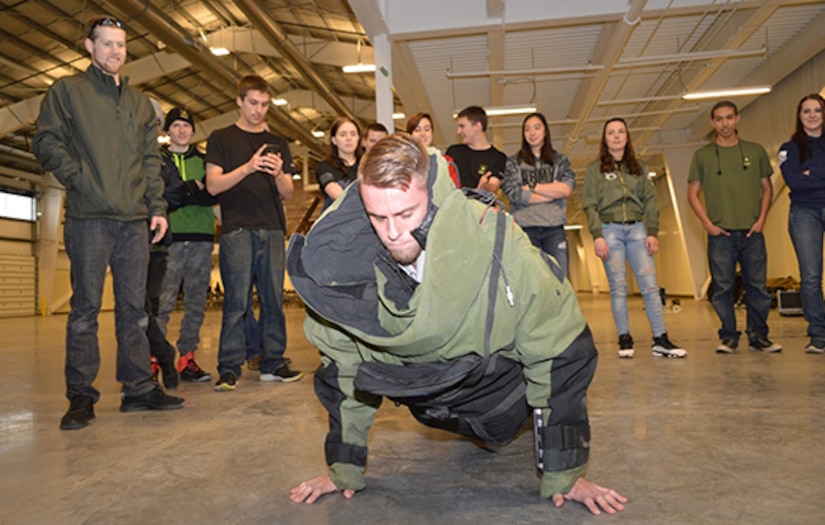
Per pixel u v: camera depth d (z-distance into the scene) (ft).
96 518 4.48
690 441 6.09
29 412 8.74
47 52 43.29
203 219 12.52
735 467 5.25
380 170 3.46
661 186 67.05
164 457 6.11
